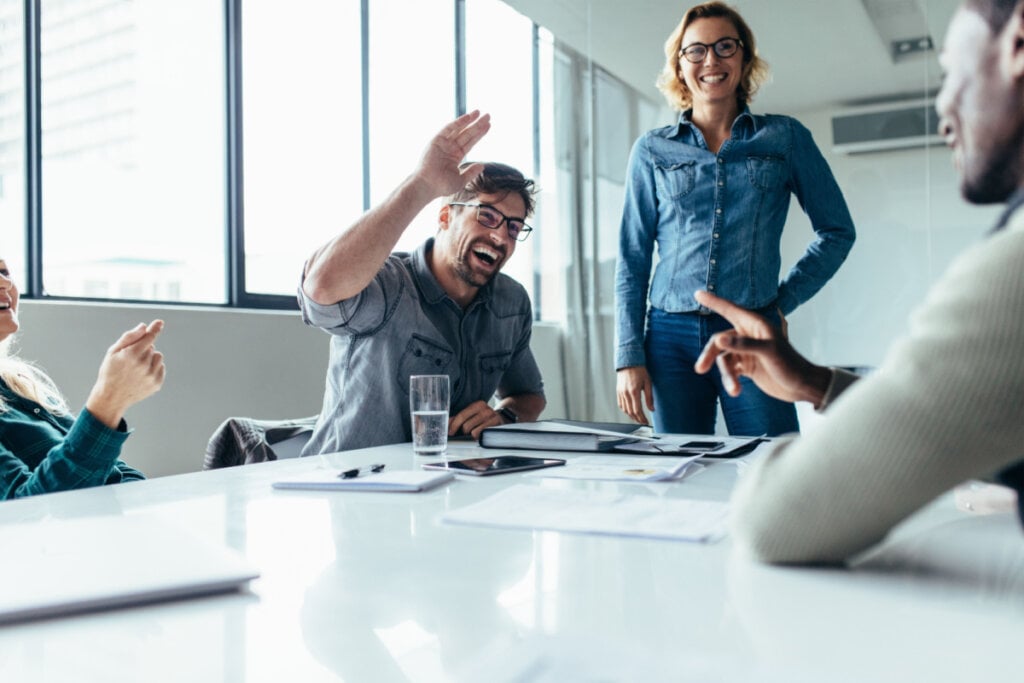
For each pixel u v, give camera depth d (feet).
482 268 6.06
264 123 12.51
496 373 6.53
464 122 5.50
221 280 12.13
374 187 14.08
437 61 15.62
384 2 14.33
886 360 1.76
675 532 2.37
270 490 3.33
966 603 1.69
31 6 10.11
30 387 5.20
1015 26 1.63
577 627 1.59
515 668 1.38
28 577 1.84
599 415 15.69
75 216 10.59
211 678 1.37
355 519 2.71
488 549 2.26
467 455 4.55
